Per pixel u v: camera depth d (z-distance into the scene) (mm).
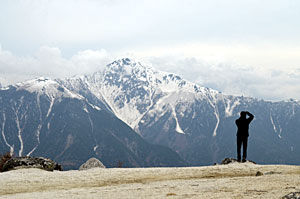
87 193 22656
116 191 22781
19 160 38000
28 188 26531
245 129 36281
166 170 30875
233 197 17984
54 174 30938
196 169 30859
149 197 19656
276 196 17438
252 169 30062
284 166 31156
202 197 18531
